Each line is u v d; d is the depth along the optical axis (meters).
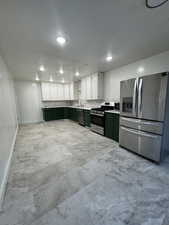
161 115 1.95
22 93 5.89
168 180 1.67
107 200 1.34
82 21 1.50
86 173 1.84
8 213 1.19
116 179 1.70
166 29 1.70
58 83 6.79
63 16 1.40
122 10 1.30
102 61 3.13
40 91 6.45
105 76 4.37
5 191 1.49
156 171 1.88
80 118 5.34
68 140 3.39
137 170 1.91
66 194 1.43
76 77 5.32
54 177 1.76
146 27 1.65
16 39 1.92
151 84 2.03
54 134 4.02
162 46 2.27
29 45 2.13
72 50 2.40
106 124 3.54
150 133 2.13
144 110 2.18
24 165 2.10
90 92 4.85
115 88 3.98
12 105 3.89
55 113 6.76
